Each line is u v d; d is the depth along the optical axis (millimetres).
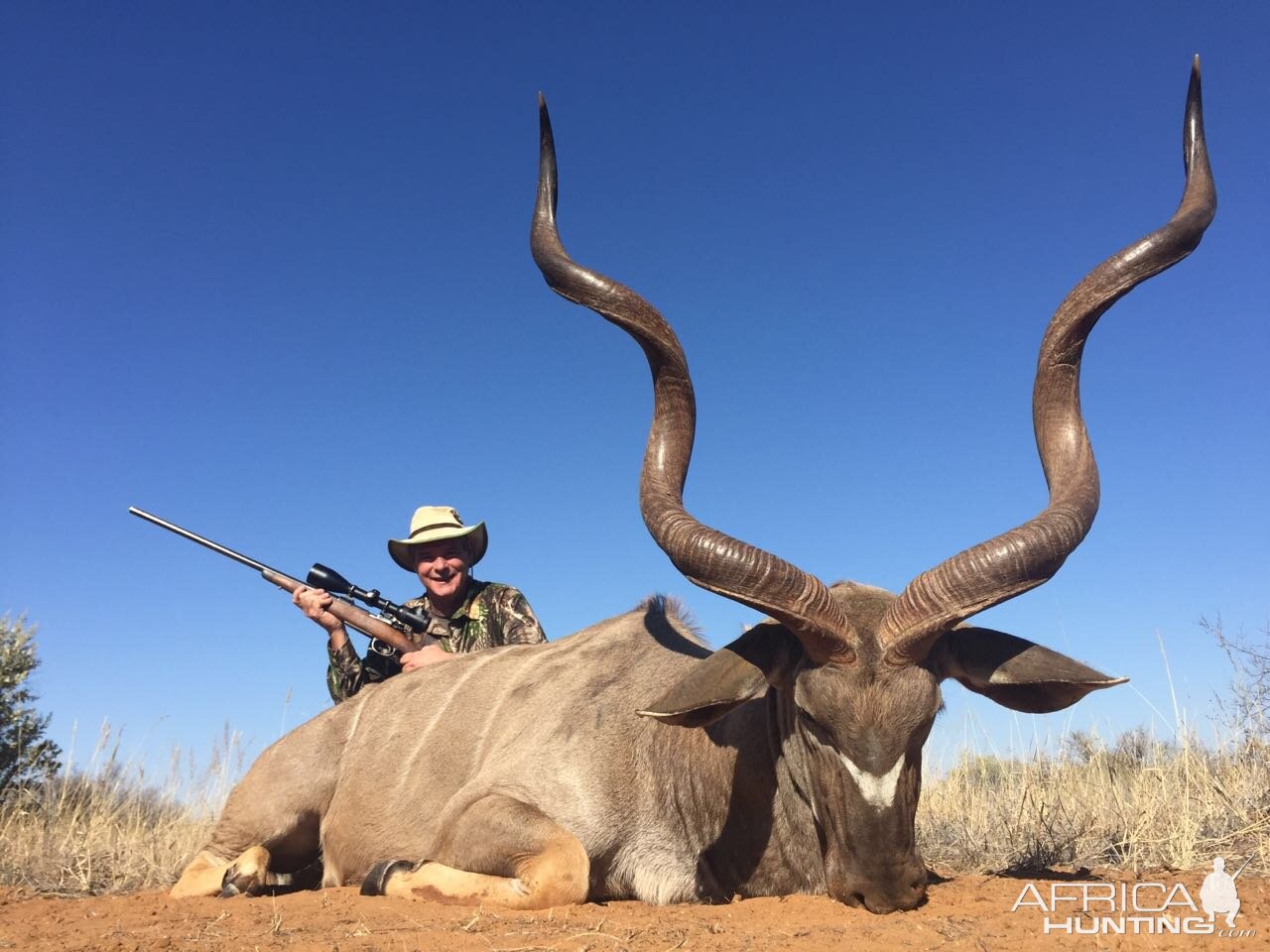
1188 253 1749
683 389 1838
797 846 1723
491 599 2857
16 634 3668
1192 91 1852
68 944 1505
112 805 3322
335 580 2691
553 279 1904
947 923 1450
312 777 2316
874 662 1556
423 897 1818
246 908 1852
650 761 1901
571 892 1768
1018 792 2604
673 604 2221
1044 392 1772
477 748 2123
